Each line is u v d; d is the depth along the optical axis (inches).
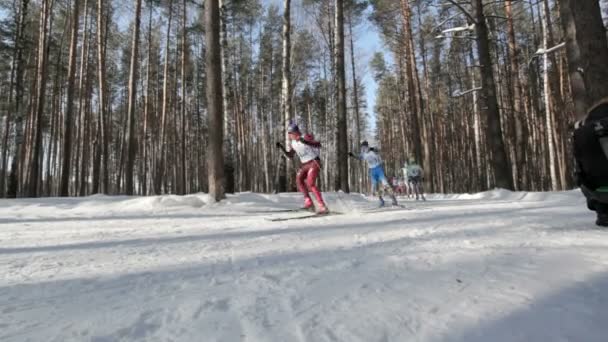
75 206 336.5
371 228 152.0
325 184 1609.3
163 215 264.4
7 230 181.5
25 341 44.4
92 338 45.1
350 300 57.2
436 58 1058.7
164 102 888.3
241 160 1243.8
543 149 939.3
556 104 782.5
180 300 60.6
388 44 905.5
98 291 67.8
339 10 543.8
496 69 909.8
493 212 203.5
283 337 43.4
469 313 49.5
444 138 1370.6
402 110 1282.0
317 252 102.7
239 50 1226.0
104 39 823.7
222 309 55.1
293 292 63.1
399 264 81.7
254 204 333.1
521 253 87.5
